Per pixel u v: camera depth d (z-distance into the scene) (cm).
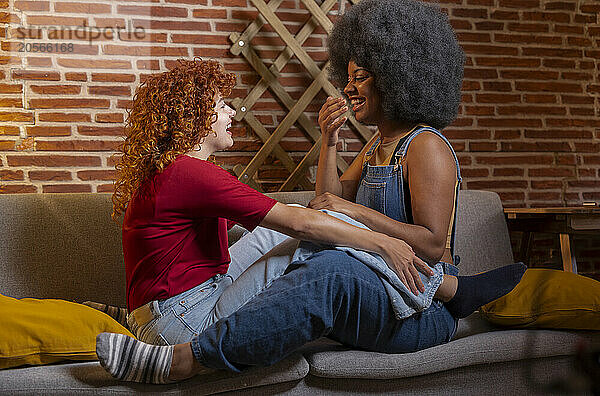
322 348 173
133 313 162
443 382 174
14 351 156
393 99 195
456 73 205
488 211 273
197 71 172
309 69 305
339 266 157
